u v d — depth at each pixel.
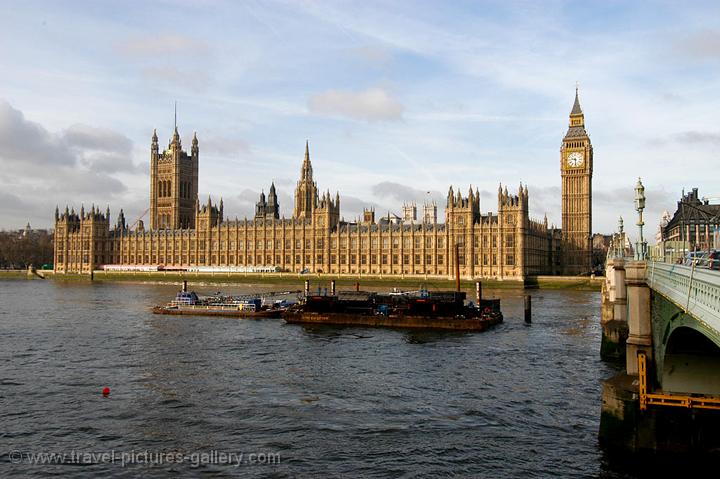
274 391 65.38
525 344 93.38
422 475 43.97
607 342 80.88
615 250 100.75
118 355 85.25
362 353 87.00
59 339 99.19
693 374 42.03
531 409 58.31
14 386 67.50
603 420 44.72
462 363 79.50
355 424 54.53
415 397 62.94
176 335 104.19
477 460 46.31
